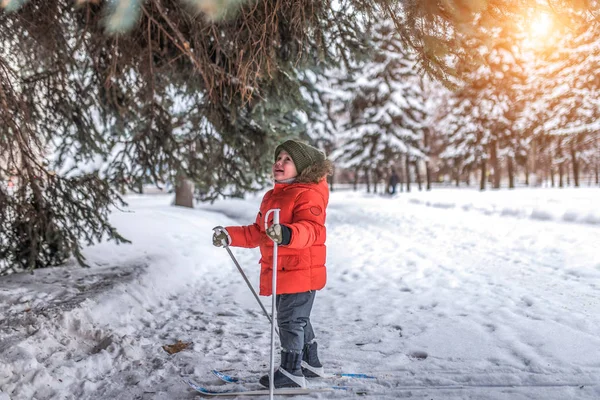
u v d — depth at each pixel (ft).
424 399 9.48
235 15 14.47
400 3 11.14
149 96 20.49
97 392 10.27
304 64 17.66
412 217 48.73
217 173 22.08
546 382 10.07
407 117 102.47
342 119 115.65
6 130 17.35
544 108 61.36
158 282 19.65
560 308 15.30
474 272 21.57
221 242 10.25
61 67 19.67
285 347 9.82
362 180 154.51
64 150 21.74
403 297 17.93
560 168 120.37
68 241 18.74
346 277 22.06
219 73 18.37
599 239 27.89
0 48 18.97
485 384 10.14
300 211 9.50
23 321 13.12
